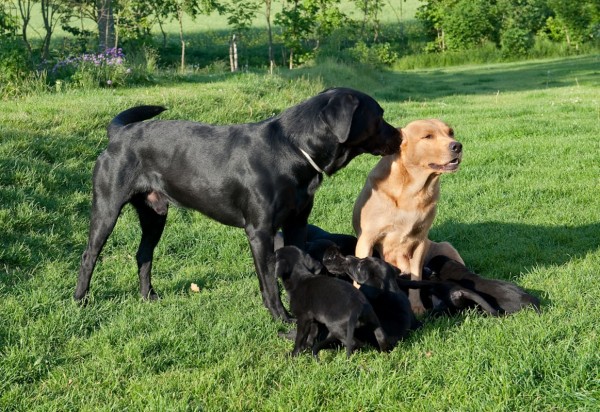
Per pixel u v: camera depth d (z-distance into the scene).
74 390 5.73
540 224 10.67
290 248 6.90
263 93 21.41
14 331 6.76
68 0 30.98
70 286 8.26
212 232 10.48
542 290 7.72
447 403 5.36
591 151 15.42
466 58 54.81
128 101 17.06
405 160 7.53
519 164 14.62
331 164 7.34
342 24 54.75
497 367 5.67
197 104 17.64
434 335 6.48
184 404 5.36
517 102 26.23
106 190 7.66
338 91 7.31
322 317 6.16
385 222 7.73
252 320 7.16
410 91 32.53
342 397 5.50
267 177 7.19
